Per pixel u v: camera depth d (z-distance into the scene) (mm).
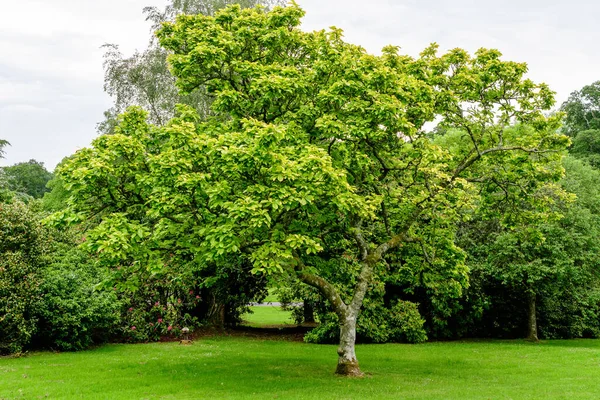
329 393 9469
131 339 17609
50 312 14031
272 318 31703
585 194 22328
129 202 10258
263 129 8664
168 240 10211
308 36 12000
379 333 19188
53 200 29812
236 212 8328
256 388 9977
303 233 10469
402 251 14789
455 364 13969
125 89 24703
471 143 14898
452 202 13336
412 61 13148
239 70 10844
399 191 12555
